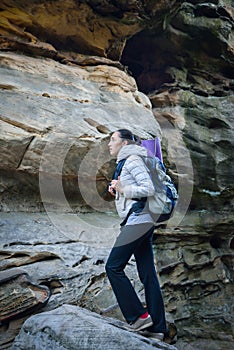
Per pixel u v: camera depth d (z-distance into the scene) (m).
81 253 3.73
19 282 3.10
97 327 2.59
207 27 6.26
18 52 4.65
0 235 3.42
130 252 2.66
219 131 6.28
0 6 4.41
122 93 5.22
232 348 4.60
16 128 3.90
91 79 5.10
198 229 5.62
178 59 6.56
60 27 4.98
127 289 2.64
